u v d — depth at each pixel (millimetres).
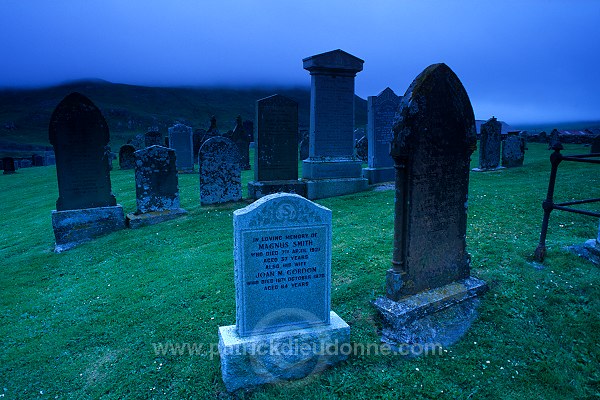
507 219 9141
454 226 5734
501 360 4543
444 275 5703
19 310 6891
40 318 6520
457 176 5676
